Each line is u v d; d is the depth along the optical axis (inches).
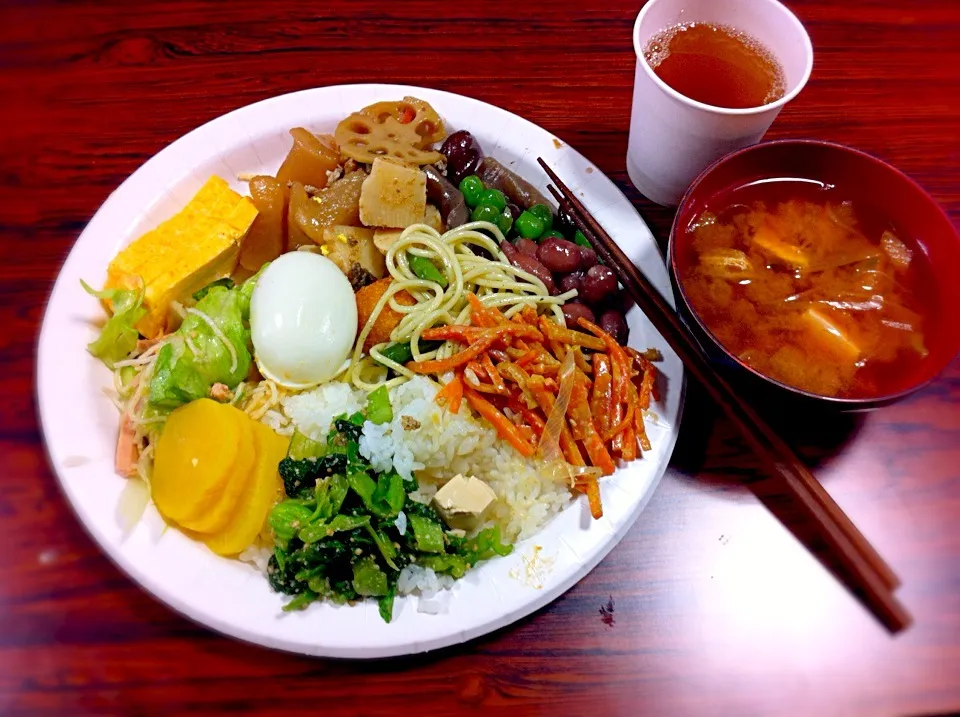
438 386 12.3
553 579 10.5
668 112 11.6
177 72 14.3
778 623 10.9
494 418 11.9
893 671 10.6
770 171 11.9
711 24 12.2
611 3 15.5
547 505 11.7
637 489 11.1
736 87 12.0
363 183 12.6
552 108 14.5
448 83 14.6
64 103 14.0
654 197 13.8
